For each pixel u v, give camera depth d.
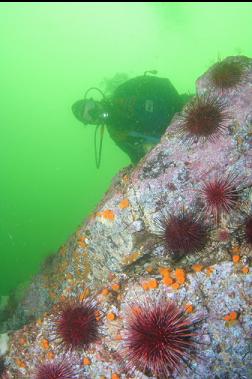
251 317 0.78
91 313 0.87
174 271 0.88
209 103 0.93
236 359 0.78
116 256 1.04
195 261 0.89
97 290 0.99
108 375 0.85
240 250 0.85
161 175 0.97
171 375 0.78
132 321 0.72
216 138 0.93
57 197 7.70
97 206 1.17
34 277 1.47
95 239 1.06
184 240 0.84
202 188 0.92
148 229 0.98
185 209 0.94
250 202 0.89
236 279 0.81
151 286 0.86
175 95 1.31
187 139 0.96
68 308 0.87
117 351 0.85
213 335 0.80
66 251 1.28
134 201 0.98
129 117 1.30
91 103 1.34
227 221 0.89
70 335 0.83
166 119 1.28
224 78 0.96
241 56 1.03
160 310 0.71
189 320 0.79
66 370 0.88
